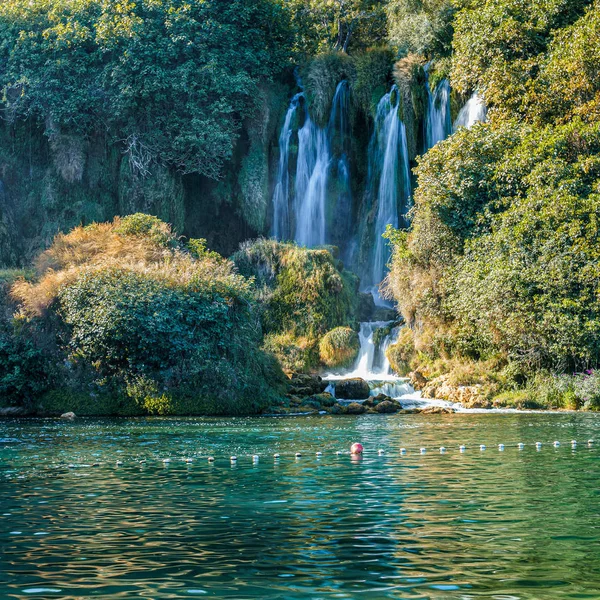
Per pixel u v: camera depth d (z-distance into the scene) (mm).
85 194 42312
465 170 31859
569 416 23391
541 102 34219
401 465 12328
